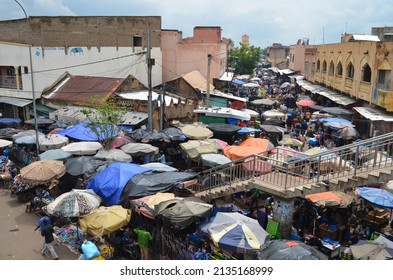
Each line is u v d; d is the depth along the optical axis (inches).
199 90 1334.9
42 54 1248.2
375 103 960.3
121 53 1433.3
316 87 1581.0
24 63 1246.3
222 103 1350.9
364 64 1042.1
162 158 814.5
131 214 546.3
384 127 923.4
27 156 849.5
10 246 516.7
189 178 622.2
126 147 778.2
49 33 1259.2
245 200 659.4
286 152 676.7
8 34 1285.7
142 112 1050.7
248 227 441.4
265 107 1510.8
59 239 538.0
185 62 1642.5
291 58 2741.1
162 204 498.3
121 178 592.7
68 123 1040.2
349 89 1176.2
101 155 727.1
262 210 607.5
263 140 808.3
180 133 871.7
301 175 534.3
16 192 679.7
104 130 829.8
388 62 912.9
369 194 555.5
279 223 541.6
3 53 1290.6
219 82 1656.0
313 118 1187.3
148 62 864.3
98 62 1374.3
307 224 583.8
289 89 2027.6
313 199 558.6
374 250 404.8
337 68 1316.4
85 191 538.0
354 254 408.8
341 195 576.1
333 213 576.1
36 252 502.0
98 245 513.0
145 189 570.6
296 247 374.0
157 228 509.0
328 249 491.8
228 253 453.1
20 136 884.0
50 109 1210.0
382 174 439.2
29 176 618.2
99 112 916.6
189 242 500.4
